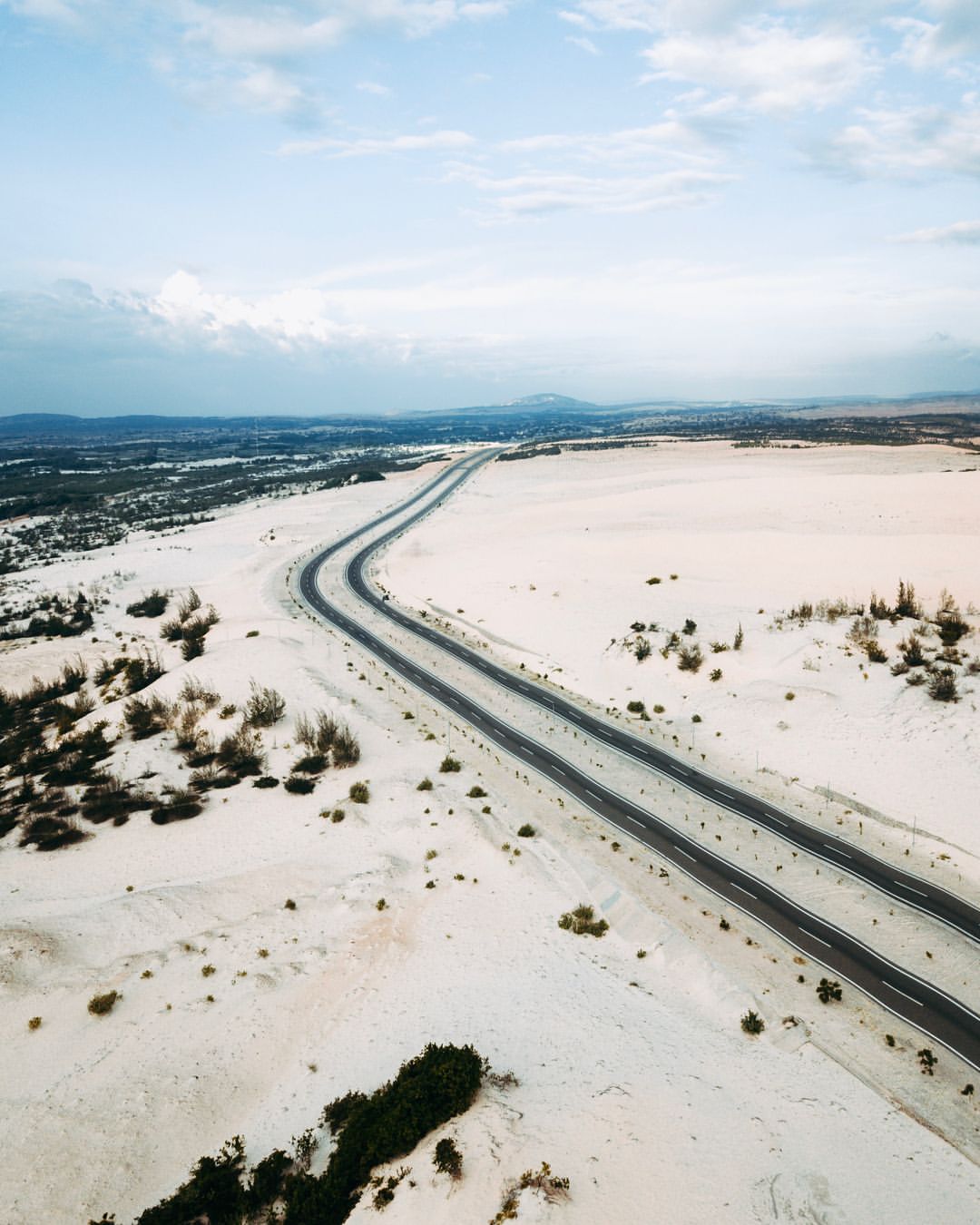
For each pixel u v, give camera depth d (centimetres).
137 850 4634
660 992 3209
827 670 5844
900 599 6506
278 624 9206
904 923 3619
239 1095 2745
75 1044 2948
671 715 6141
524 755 5675
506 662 7869
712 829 4516
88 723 6769
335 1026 3069
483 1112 2425
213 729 6366
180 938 3647
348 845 4522
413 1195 2116
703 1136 2314
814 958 3412
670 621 7444
